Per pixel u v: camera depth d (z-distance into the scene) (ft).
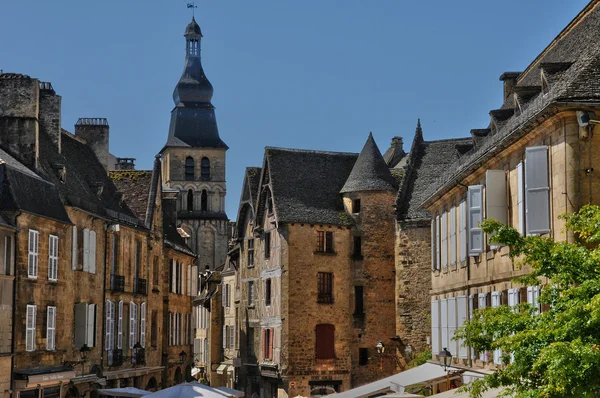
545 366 60.80
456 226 129.49
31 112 156.46
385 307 204.23
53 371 145.28
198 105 481.87
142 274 196.85
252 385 221.05
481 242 111.75
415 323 195.42
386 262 205.16
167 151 477.36
